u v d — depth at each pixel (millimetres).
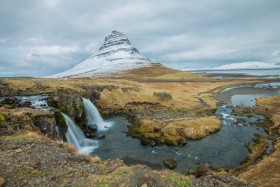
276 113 52812
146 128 41531
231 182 16922
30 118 24734
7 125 20578
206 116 54469
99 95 62969
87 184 13250
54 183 12641
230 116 55750
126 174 15594
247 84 146875
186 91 104750
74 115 41156
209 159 28500
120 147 32938
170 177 15703
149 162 27391
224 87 127562
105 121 50000
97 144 34281
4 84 45031
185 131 39344
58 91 44062
